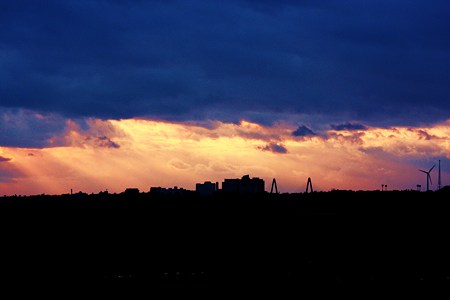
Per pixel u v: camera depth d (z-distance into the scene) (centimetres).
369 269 4497
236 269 4522
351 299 3266
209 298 3253
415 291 3456
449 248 5475
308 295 3334
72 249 5322
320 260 5000
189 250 5362
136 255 5144
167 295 3322
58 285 3631
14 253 5069
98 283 3647
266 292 3400
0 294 3375
